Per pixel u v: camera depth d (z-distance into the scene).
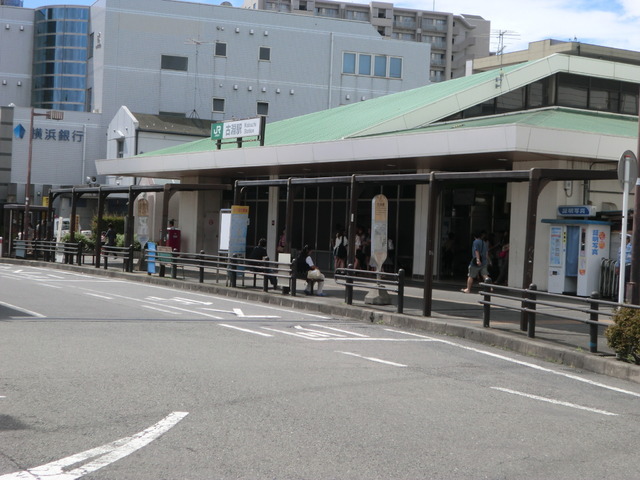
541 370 10.42
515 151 19.95
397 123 25.88
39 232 36.72
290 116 63.34
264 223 34.94
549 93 25.91
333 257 30.72
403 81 65.75
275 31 62.91
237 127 30.77
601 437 6.66
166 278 25.20
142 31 59.78
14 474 4.99
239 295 20.95
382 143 23.39
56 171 58.47
